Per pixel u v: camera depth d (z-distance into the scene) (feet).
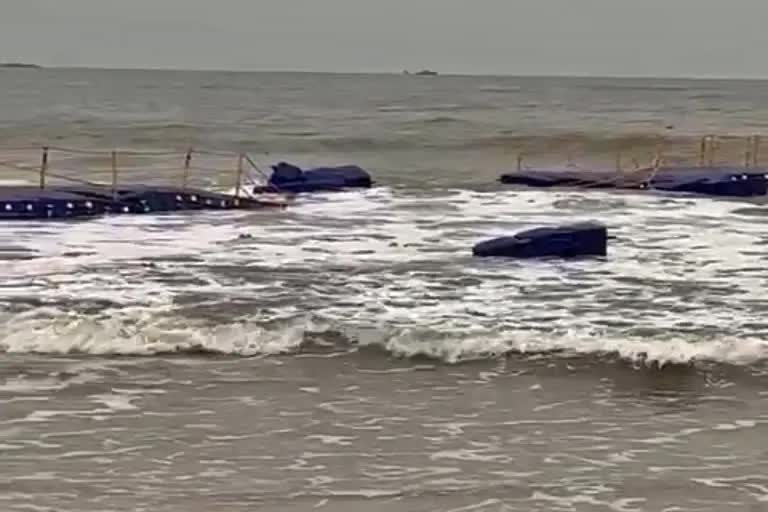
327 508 81.97
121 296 163.84
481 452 95.50
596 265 201.87
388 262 203.21
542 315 153.99
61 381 116.06
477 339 134.62
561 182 398.01
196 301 160.45
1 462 90.89
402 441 98.32
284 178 366.02
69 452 93.71
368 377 120.26
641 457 94.32
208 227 258.98
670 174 398.42
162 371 121.19
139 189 300.81
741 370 123.13
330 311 154.61
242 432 100.22
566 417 106.32
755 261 208.03
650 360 126.52
